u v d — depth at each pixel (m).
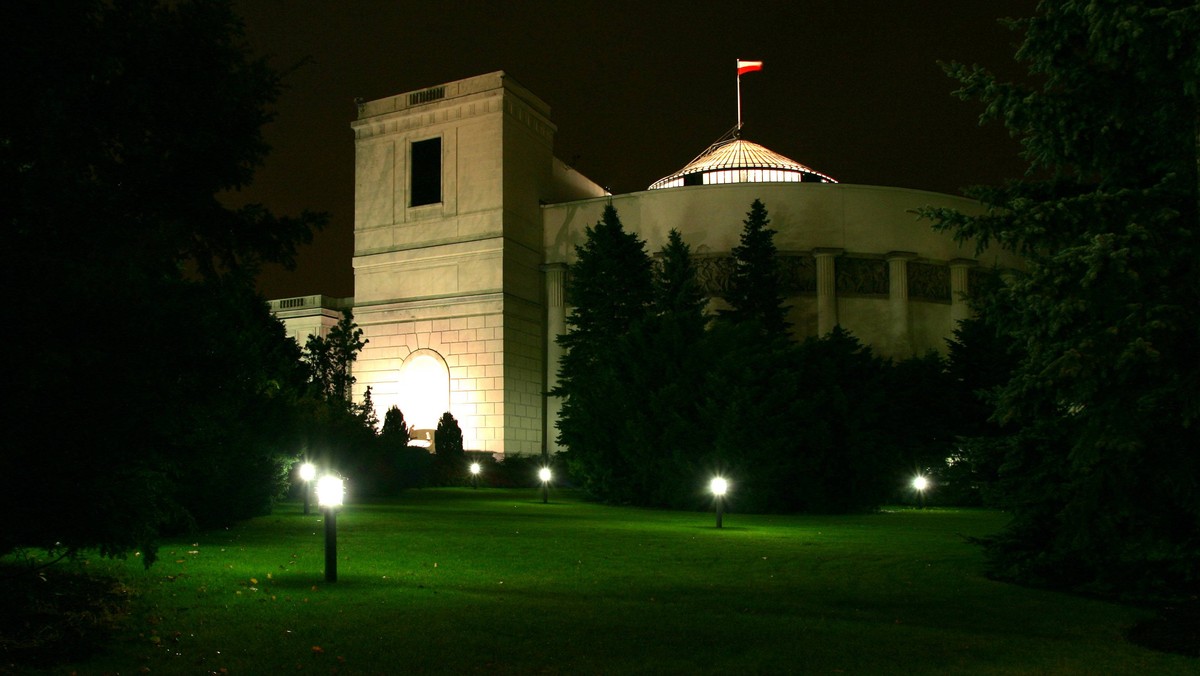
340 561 14.02
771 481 30.94
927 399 48.31
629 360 35.34
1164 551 10.79
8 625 8.40
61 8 8.89
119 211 9.54
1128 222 10.25
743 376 31.67
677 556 15.88
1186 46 9.66
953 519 28.98
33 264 7.76
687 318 34.91
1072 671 7.69
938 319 67.44
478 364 66.75
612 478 34.59
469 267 67.88
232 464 18.92
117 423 8.07
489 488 51.66
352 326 67.62
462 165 69.19
